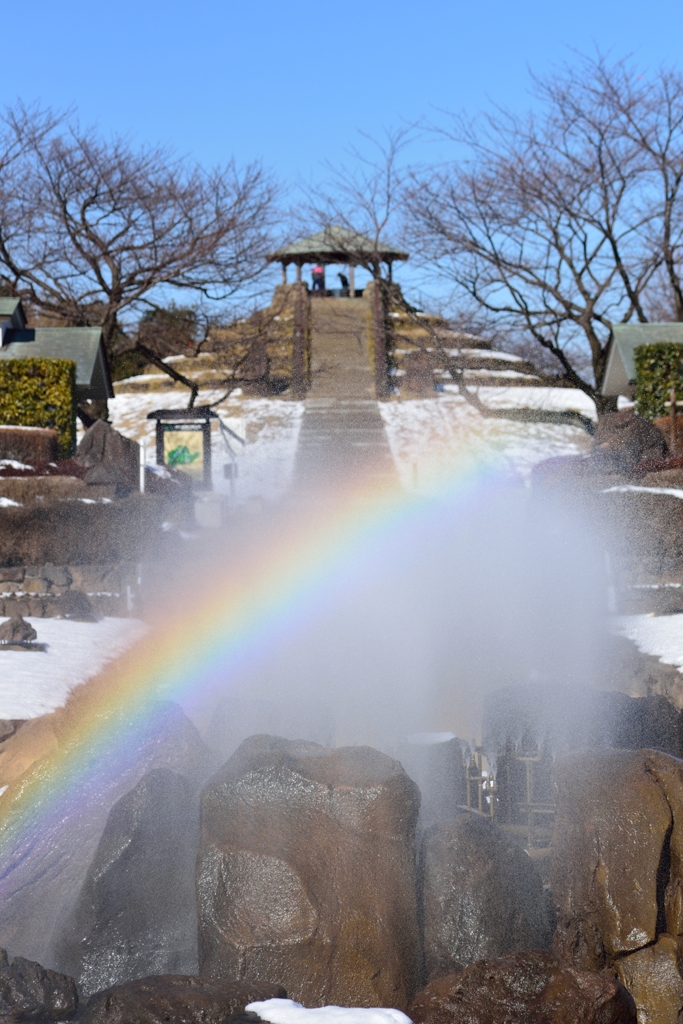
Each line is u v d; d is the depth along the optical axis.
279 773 7.16
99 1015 6.05
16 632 12.97
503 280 35.41
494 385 43.19
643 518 15.31
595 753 7.61
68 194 39.41
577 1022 5.93
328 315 50.75
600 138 33.72
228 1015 6.05
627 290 35.22
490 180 34.81
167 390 45.56
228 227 40.31
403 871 7.00
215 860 7.02
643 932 6.89
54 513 15.86
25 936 7.75
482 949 6.98
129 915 7.34
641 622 14.34
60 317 40.94
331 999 6.66
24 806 8.63
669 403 24.44
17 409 24.89
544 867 7.97
